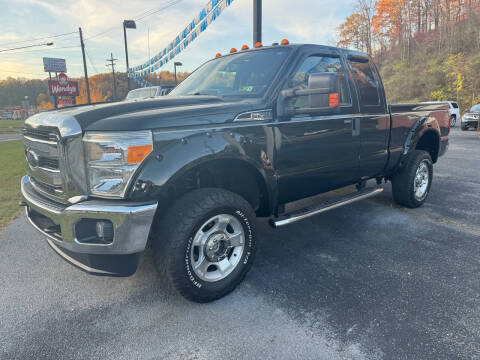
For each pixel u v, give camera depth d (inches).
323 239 152.6
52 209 95.2
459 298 103.9
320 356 80.8
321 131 128.6
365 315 96.3
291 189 125.8
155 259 99.3
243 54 144.3
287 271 123.8
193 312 100.3
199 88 141.6
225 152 100.1
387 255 135.0
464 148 439.8
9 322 96.7
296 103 122.2
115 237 87.0
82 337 89.9
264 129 110.8
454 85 1307.8
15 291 113.7
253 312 99.6
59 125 91.5
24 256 140.9
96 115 93.0
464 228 161.8
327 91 104.9
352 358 79.8
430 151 207.0
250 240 111.5
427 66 1599.4
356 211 189.3
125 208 85.7
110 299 108.3
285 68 121.3
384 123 158.6
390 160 167.8
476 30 1491.1
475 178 266.7
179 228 95.1
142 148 87.8
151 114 92.4
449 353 80.6
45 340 88.9
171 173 90.2
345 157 141.2
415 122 180.4
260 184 117.3
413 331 88.9
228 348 84.5
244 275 111.9
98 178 89.6
